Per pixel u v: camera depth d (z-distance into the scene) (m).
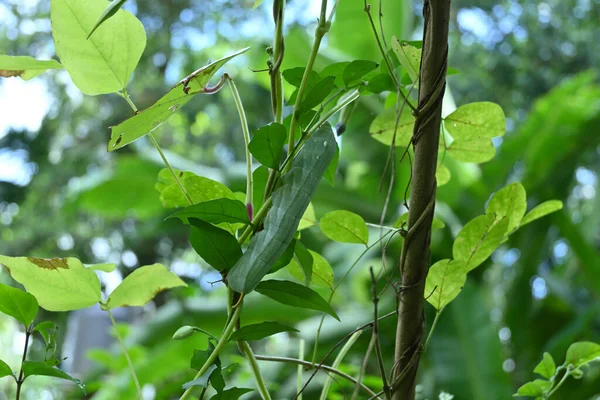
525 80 6.79
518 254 3.94
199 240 0.86
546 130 3.51
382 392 0.87
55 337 0.88
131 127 0.85
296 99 0.91
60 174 7.05
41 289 0.93
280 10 0.91
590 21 7.04
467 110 0.95
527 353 3.66
